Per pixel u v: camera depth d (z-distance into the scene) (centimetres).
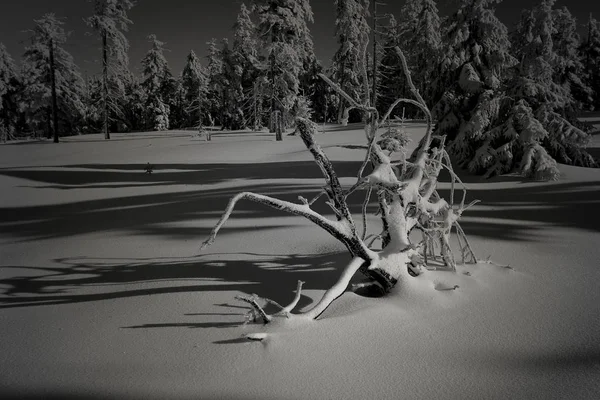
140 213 941
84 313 375
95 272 509
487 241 558
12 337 332
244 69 4438
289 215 796
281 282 425
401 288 357
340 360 269
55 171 1855
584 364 255
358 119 4700
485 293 368
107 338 317
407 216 404
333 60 3797
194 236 671
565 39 2128
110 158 2289
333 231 342
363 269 371
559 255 488
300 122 334
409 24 3584
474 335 296
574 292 370
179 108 5528
